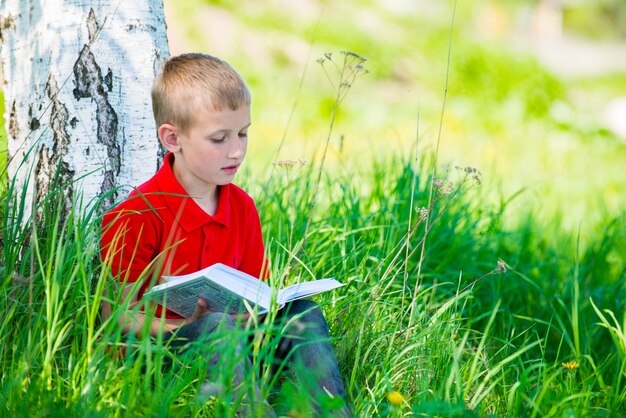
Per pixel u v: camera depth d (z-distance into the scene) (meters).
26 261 3.60
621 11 28.98
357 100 14.05
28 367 3.04
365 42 16.19
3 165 5.28
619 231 6.92
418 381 3.68
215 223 3.63
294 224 5.03
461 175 7.76
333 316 4.03
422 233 5.46
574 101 17.23
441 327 4.12
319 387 3.24
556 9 26.12
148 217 3.51
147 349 3.02
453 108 14.46
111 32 4.11
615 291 5.57
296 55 15.03
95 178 4.08
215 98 3.44
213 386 3.00
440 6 22.55
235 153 3.53
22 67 4.27
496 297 5.18
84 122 4.07
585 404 3.67
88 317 3.16
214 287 3.24
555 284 5.62
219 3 15.95
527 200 8.08
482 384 3.57
